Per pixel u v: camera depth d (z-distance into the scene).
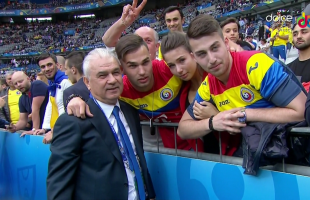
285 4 18.89
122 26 1.97
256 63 1.34
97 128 1.38
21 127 3.75
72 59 2.78
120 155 1.42
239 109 1.40
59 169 1.31
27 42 34.09
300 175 1.16
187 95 1.89
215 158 1.53
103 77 1.42
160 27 26.56
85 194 1.35
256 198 1.31
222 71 1.38
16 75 3.68
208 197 1.53
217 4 24.23
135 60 1.62
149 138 2.10
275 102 1.33
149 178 1.62
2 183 3.39
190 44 1.40
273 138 1.22
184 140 1.90
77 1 35.53
